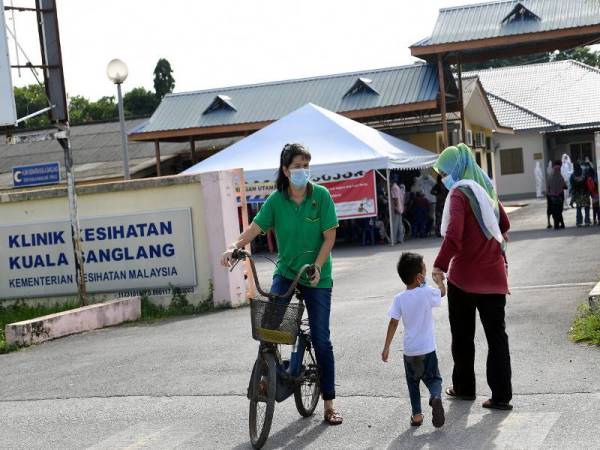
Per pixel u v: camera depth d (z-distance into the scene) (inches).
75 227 554.3
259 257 978.7
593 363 295.1
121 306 536.1
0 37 539.8
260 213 253.9
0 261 623.5
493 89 2075.5
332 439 237.6
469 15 1237.1
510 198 1850.4
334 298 546.0
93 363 388.8
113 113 2913.4
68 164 553.6
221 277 559.2
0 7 537.0
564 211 1222.3
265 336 232.2
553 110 1931.6
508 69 2148.1
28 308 613.9
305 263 251.3
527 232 909.8
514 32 1174.3
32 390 341.1
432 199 1138.0
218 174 557.9
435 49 1197.1
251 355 365.4
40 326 474.9
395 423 247.8
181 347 406.0
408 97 1305.4
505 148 1846.7
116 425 272.1
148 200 577.3
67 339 482.0
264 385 235.5
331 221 249.1
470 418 245.3
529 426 232.2
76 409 299.1
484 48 1261.1
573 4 1201.4
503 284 253.0
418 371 240.5
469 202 250.8
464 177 254.5
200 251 567.5
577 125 1855.3
